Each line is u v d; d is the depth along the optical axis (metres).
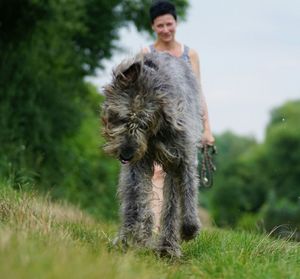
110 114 9.63
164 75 9.88
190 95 10.88
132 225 10.45
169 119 9.83
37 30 28.56
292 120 85.19
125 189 10.59
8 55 27.28
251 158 77.62
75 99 31.94
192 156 10.53
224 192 74.44
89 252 8.59
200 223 10.84
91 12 34.94
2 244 7.57
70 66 31.72
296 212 62.91
